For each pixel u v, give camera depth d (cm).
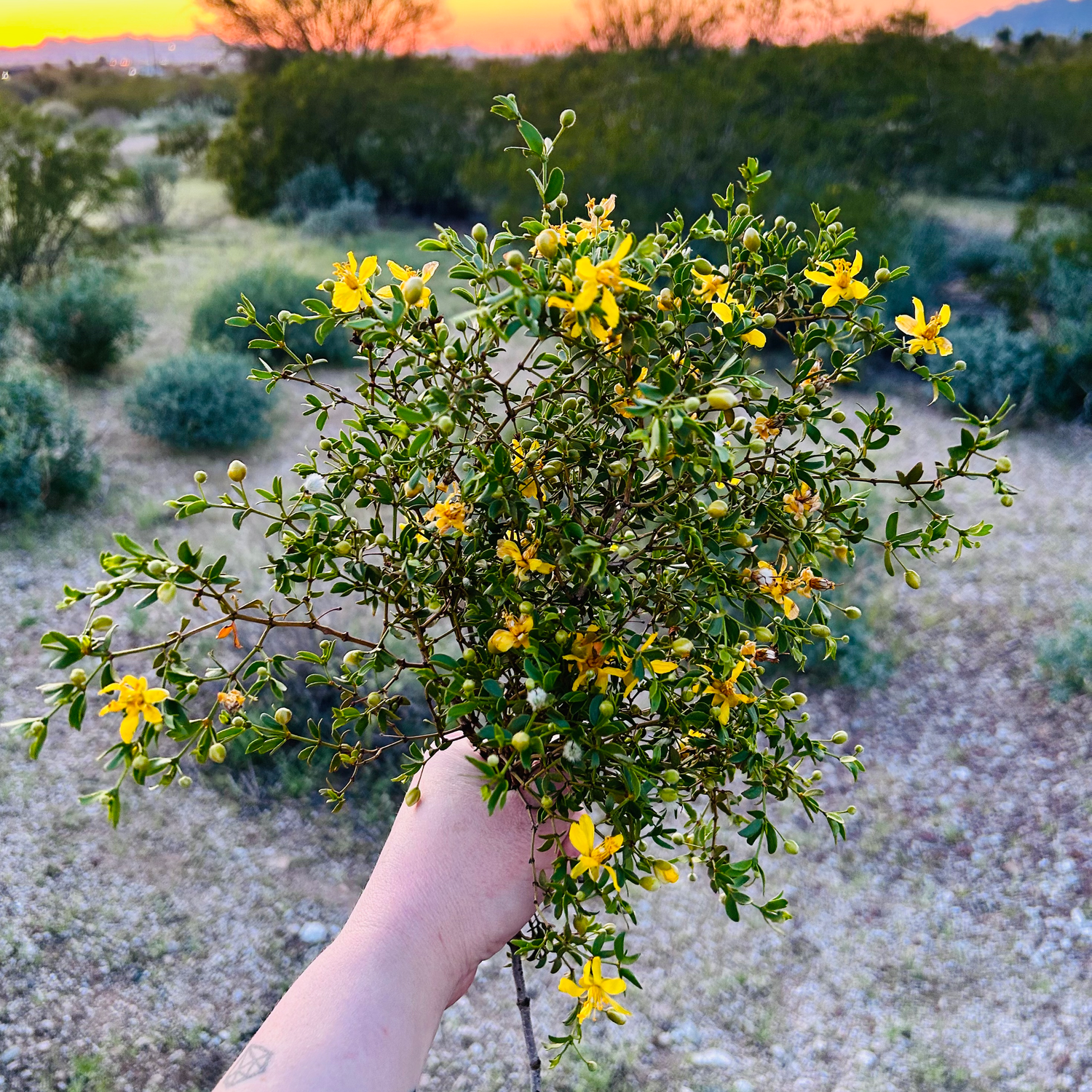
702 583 101
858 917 346
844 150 1310
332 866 346
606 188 1117
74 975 289
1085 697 439
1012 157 1775
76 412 624
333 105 1574
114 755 83
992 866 364
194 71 3366
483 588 106
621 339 89
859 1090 278
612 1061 288
